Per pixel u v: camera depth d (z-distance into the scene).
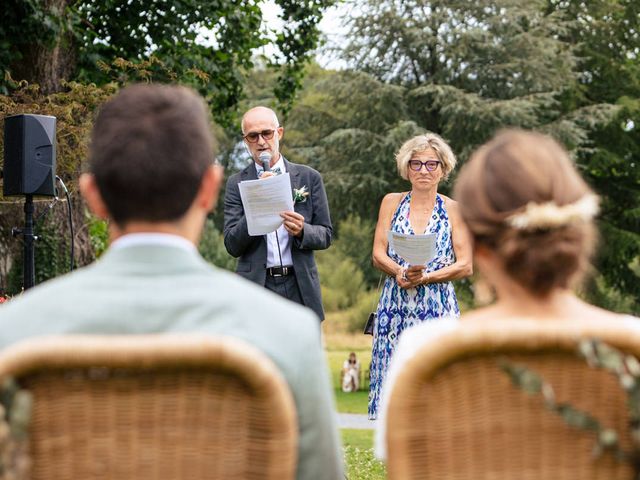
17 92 9.80
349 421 11.20
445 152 5.16
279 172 5.33
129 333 1.55
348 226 28.67
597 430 1.54
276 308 1.63
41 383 1.46
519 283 1.73
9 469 1.42
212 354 1.43
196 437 1.48
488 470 1.57
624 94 26.52
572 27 26.16
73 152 9.77
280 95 15.38
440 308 5.06
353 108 25.91
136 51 12.55
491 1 24.80
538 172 1.70
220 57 13.76
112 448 1.47
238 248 5.20
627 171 26.42
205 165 1.68
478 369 1.56
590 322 1.66
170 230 1.66
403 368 1.57
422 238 4.79
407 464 1.58
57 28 10.30
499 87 24.89
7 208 10.34
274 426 1.47
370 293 27.70
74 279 1.62
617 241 24.66
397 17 24.91
